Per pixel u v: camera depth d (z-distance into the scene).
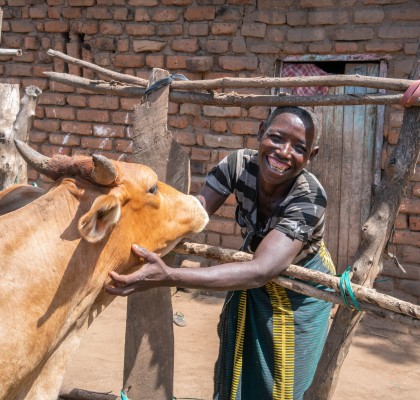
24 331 2.28
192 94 3.06
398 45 6.34
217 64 7.08
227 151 7.10
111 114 7.58
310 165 6.98
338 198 6.90
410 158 2.69
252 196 2.88
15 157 4.39
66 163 2.49
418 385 4.97
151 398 3.23
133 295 3.17
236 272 2.47
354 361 5.37
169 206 2.67
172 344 3.26
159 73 3.07
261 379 2.95
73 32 7.65
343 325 2.80
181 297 6.90
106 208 2.20
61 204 2.42
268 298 2.91
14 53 4.74
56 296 2.36
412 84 2.61
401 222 6.47
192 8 7.05
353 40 6.51
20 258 2.31
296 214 2.66
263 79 2.89
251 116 6.98
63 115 7.79
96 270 2.45
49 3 7.70
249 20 6.87
